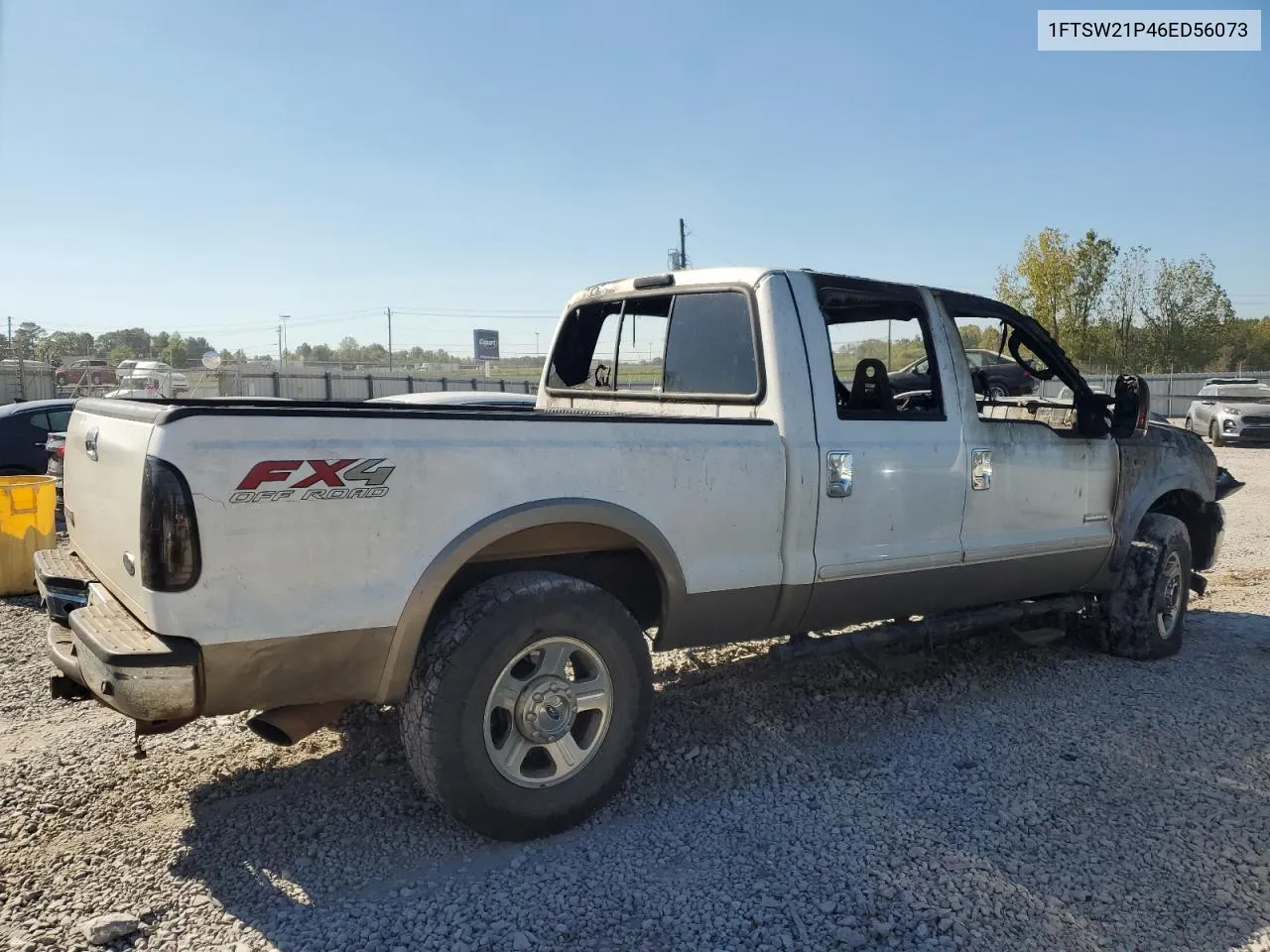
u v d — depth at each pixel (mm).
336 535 2918
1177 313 38625
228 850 3219
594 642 3365
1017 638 5305
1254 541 9617
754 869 3111
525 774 3295
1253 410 21219
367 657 3023
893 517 4285
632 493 3500
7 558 7129
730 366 4207
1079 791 3701
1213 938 2734
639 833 3367
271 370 34875
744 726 4398
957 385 4617
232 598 2771
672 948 2686
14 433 12086
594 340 5266
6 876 3043
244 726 4344
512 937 2727
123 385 30297
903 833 3359
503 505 3211
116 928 2691
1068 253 33906
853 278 4355
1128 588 5438
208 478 2721
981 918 2826
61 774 3816
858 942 2705
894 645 4977
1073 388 5180
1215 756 4062
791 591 3980
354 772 3842
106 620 2941
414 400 9320
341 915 2830
